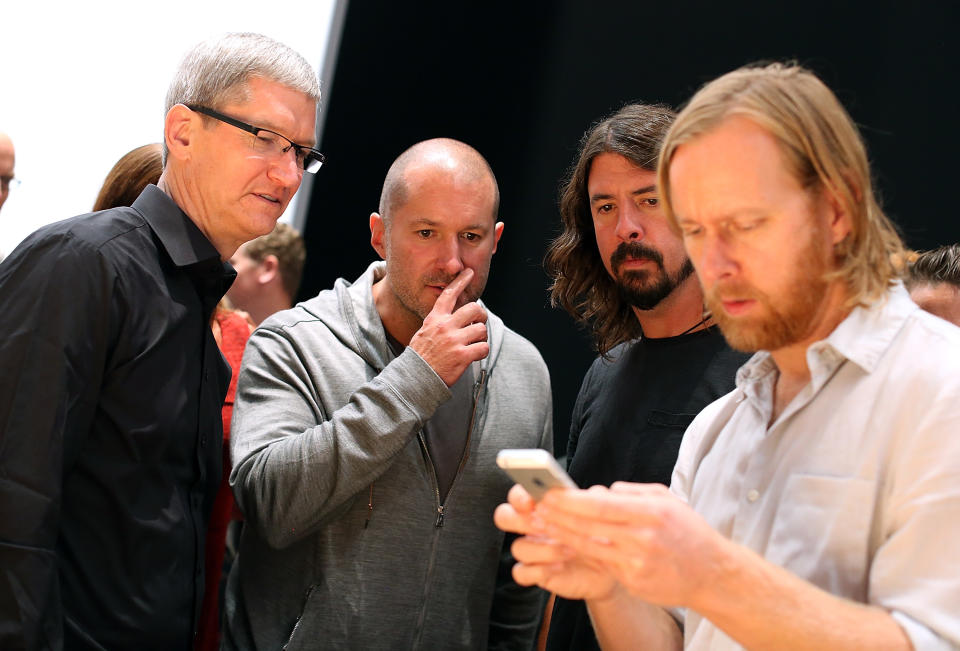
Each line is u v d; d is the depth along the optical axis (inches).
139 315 55.9
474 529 68.2
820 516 38.2
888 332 39.3
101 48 116.8
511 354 74.7
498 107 155.3
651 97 139.5
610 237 68.4
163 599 56.3
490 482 69.1
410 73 155.9
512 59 155.1
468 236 67.9
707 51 134.6
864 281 38.4
